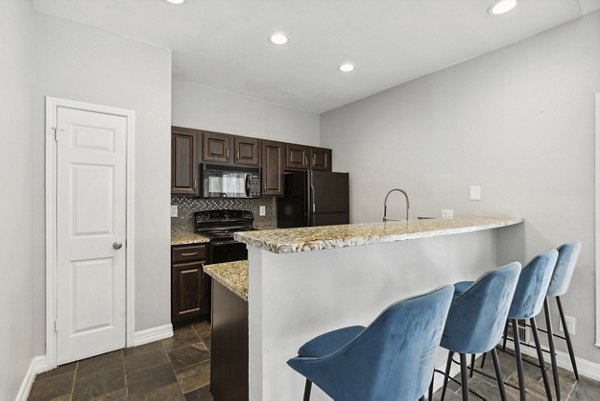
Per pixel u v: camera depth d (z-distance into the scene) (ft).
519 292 4.99
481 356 7.75
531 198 7.88
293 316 4.29
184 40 8.31
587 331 7.04
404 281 5.74
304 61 9.55
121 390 6.41
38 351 7.00
